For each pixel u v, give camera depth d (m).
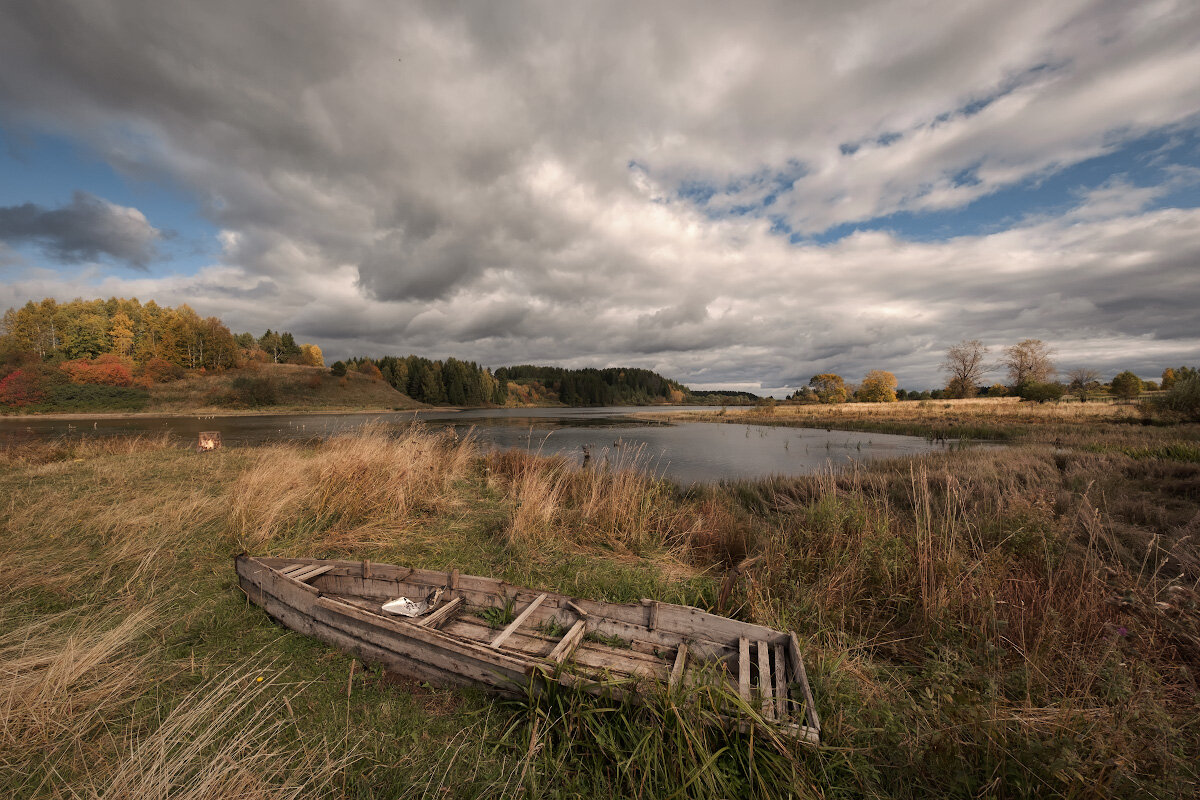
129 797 2.15
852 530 5.89
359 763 2.54
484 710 2.94
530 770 2.47
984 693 2.75
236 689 3.14
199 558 5.44
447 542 6.28
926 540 5.04
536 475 8.71
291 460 9.52
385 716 2.90
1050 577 4.28
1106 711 2.62
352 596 4.38
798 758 2.36
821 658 3.37
